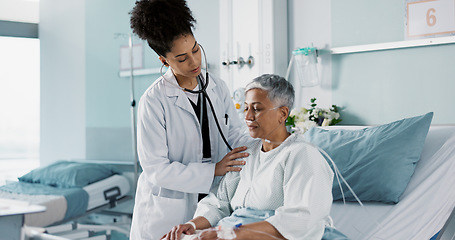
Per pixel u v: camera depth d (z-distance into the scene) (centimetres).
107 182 286
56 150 298
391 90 241
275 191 136
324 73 265
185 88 167
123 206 285
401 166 180
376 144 189
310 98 273
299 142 135
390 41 241
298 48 279
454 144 186
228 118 181
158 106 164
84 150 298
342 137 203
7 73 292
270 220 124
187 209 169
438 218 173
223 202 154
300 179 128
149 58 291
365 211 174
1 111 289
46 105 299
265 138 143
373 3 246
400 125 192
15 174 284
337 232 136
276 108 140
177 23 143
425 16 228
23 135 293
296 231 122
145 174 165
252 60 288
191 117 168
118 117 296
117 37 296
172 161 170
